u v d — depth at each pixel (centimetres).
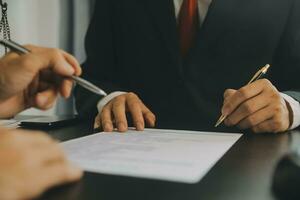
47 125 65
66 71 51
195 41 94
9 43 52
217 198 28
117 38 111
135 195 29
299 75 95
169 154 41
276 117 58
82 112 84
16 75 50
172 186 30
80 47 125
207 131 60
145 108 70
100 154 41
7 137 30
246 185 31
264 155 42
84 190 30
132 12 105
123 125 61
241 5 96
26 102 58
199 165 36
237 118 60
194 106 95
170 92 99
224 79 95
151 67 103
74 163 37
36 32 113
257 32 96
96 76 107
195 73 95
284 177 29
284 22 97
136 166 36
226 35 94
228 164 38
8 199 25
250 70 95
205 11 96
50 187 29
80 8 124
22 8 109
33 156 28
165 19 97
